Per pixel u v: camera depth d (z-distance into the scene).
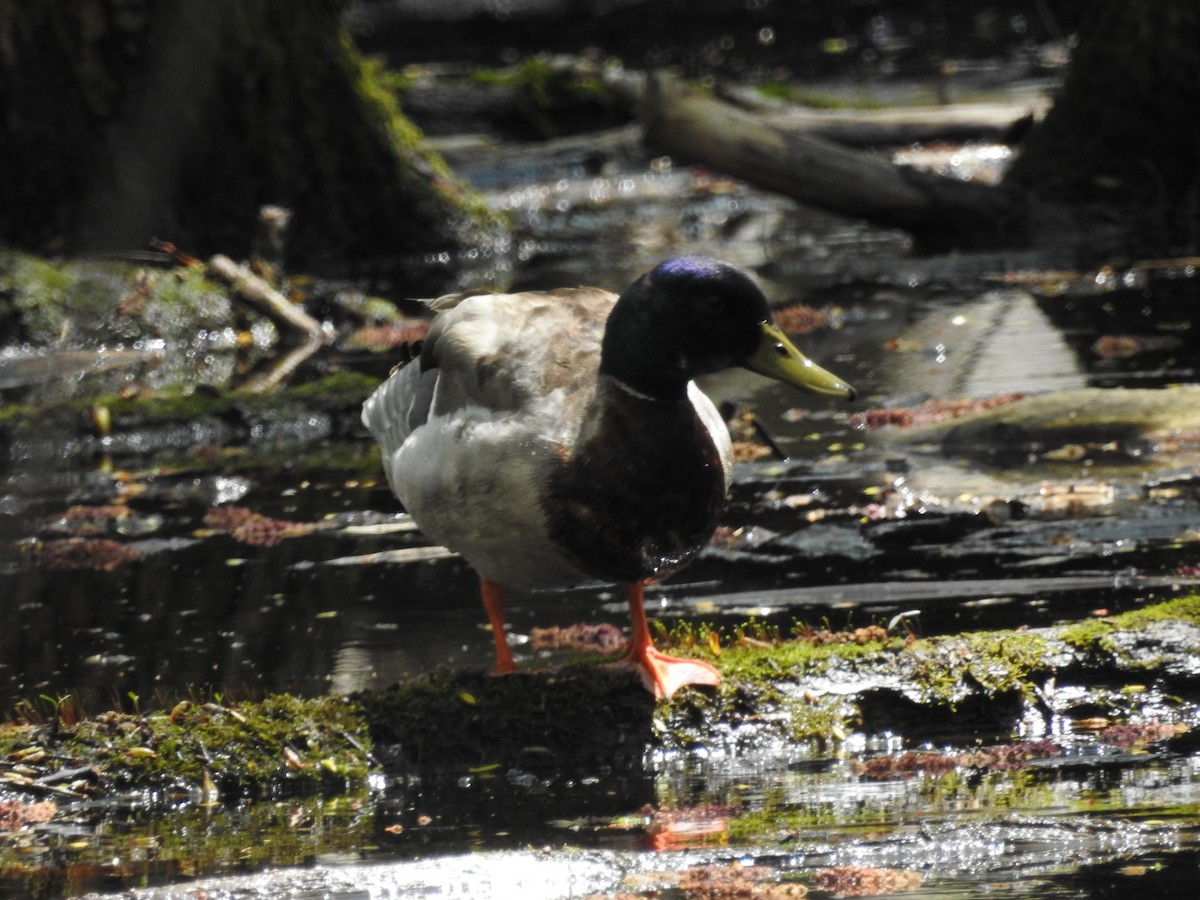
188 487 13.34
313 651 9.13
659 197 28.27
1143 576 9.43
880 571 9.97
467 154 30.92
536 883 5.96
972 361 15.61
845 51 41.06
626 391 6.97
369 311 19.92
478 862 6.12
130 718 7.45
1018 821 6.29
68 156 21.45
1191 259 19.67
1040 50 38.44
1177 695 7.53
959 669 7.58
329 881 6.03
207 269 19.88
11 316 18.70
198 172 22.27
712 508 7.23
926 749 7.28
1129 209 22.48
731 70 39.88
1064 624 7.97
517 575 7.42
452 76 37.62
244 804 7.07
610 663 7.63
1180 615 7.85
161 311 18.95
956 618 8.95
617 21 43.59
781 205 26.91
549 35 43.56
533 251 23.94
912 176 21.47
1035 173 23.23
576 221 26.41
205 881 6.10
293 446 14.73
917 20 44.06
